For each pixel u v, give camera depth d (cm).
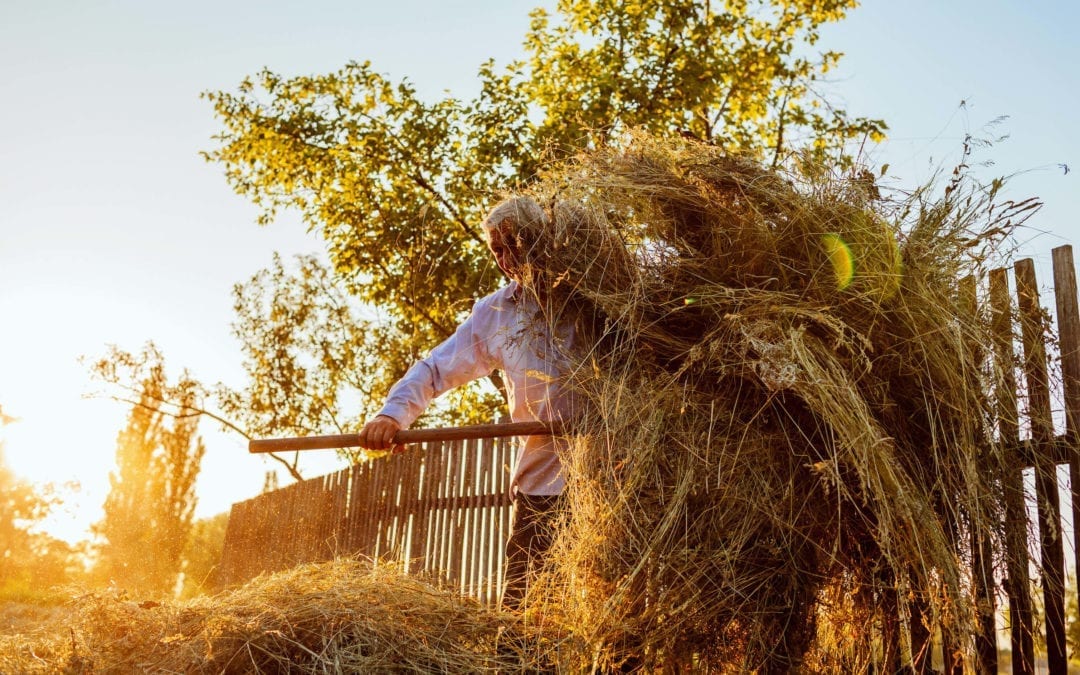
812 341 255
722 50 1273
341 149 1289
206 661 234
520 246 299
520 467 298
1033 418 280
